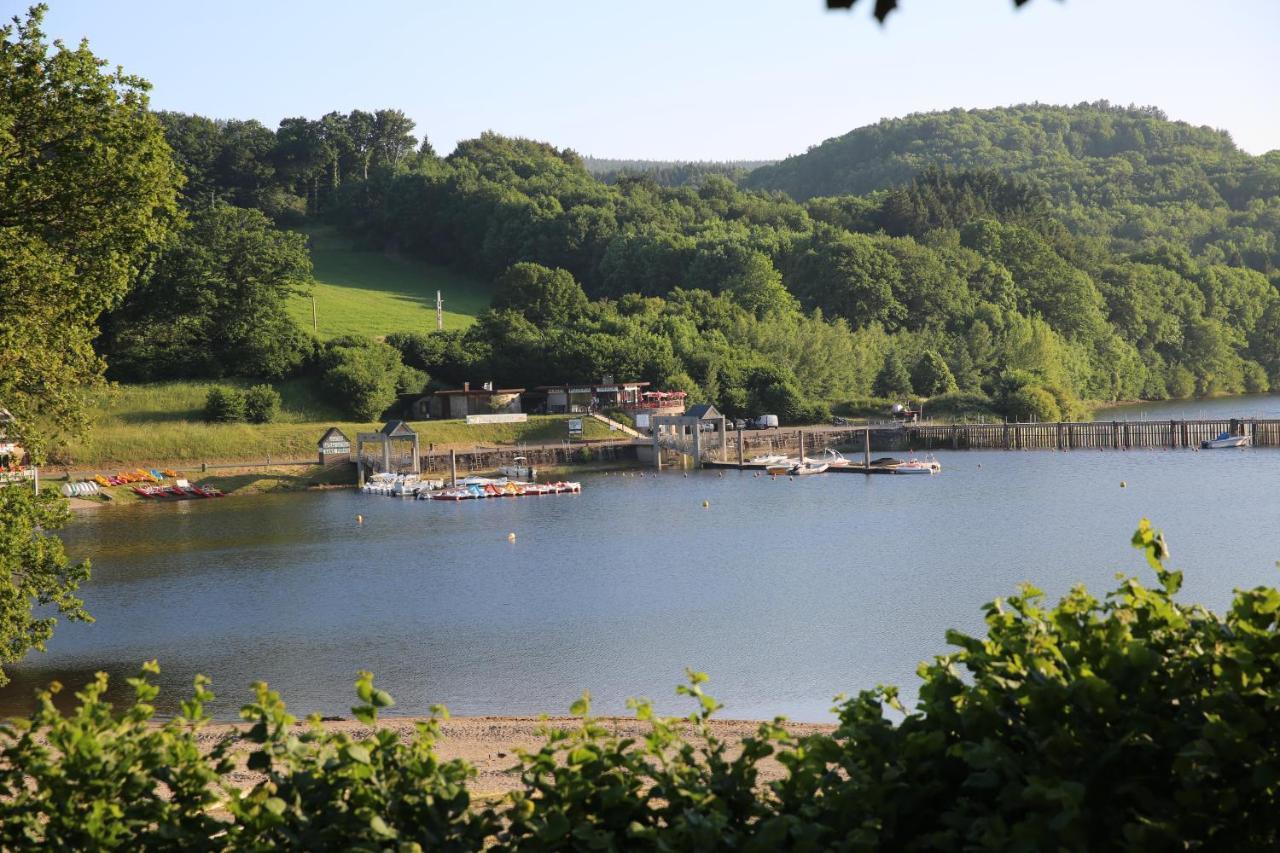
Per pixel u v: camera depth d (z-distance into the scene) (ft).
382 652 156.35
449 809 32.89
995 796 31.86
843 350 567.18
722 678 137.08
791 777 33.14
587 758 33.88
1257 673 30.17
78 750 32.35
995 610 35.91
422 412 479.82
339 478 399.65
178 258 460.96
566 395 490.08
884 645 151.84
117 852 31.89
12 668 150.82
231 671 146.82
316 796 32.40
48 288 106.83
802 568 217.77
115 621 180.75
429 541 267.80
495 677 140.67
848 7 19.90
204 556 247.91
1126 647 31.73
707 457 446.19
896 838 32.07
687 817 31.07
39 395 117.29
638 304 605.31
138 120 107.34
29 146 103.09
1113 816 30.19
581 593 197.98
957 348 612.29
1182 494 318.04
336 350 479.41
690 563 228.02
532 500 350.02
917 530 265.75
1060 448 471.21
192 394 444.55
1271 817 30.09
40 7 102.37
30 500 113.60
